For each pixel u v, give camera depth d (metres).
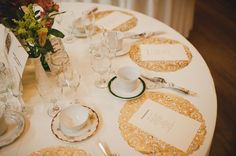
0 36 1.29
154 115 1.07
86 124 1.03
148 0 2.70
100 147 0.95
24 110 1.11
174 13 2.92
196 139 0.98
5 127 1.01
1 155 0.94
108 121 1.05
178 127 1.02
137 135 1.00
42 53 1.12
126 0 2.67
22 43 1.14
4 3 1.17
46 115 1.08
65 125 1.00
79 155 0.93
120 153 0.93
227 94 2.50
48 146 0.97
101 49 1.40
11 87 1.15
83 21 1.57
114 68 1.33
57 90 1.17
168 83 1.21
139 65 1.34
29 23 1.09
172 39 1.53
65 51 1.34
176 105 1.11
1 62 1.25
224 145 2.04
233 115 2.29
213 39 3.27
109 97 1.16
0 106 1.12
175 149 0.94
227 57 2.97
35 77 1.20
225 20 3.65
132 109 1.10
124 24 1.68
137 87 1.20
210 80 1.23
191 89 1.18
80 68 1.33
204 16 3.73
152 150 0.94
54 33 1.16
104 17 1.75
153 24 1.68
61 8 1.84
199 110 1.08
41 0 1.20
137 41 1.52
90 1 2.65
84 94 1.18
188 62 1.35
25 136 1.01
